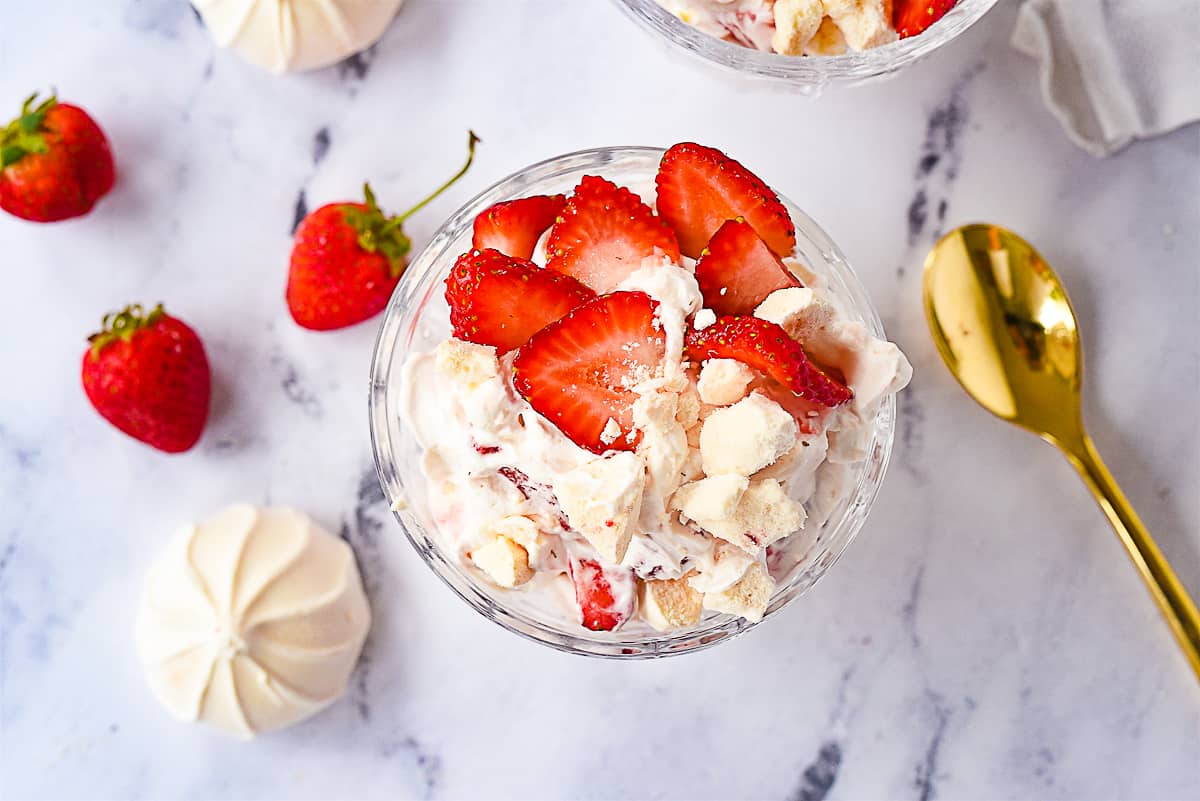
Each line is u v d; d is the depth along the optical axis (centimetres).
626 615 36
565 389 35
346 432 42
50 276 42
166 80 42
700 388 34
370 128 42
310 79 42
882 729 42
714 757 42
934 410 41
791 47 39
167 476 42
